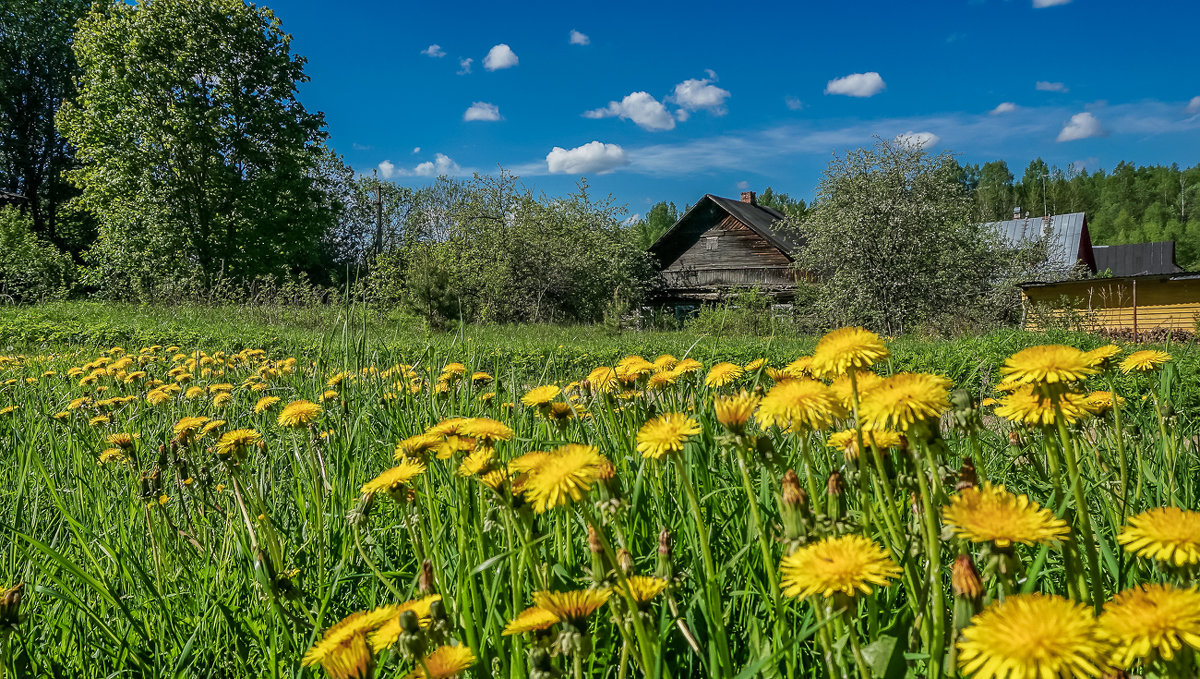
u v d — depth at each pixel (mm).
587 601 945
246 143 26969
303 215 28578
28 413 3486
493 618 1236
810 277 31078
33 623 1634
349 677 869
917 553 1130
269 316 17328
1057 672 578
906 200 21250
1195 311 19594
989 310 21703
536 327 22516
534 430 2408
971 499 808
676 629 1295
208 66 26359
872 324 21391
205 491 2193
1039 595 673
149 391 3973
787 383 1100
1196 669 699
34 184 33438
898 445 1230
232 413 3465
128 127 25672
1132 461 1877
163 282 22547
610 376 2105
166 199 26266
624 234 34656
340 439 2432
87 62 26562
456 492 1798
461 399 2684
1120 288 20250
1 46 31469
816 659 1188
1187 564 779
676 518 1674
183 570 1877
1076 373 991
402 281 20078
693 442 1746
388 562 1732
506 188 29453
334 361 4055
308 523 2008
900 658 976
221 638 1571
